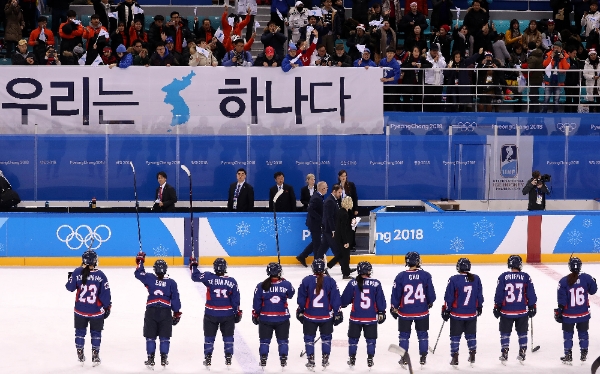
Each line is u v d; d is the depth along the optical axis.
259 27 28.00
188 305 16.84
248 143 23.38
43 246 19.92
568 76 25.47
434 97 24.98
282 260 20.36
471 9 26.33
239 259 20.22
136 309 16.56
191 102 23.14
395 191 23.98
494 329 15.71
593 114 24.62
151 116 23.09
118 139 23.09
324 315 13.31
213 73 23.09
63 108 22.88
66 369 13.30
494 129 24.22
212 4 30.30
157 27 24.72
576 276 13.73
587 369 13.60
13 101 22.77
